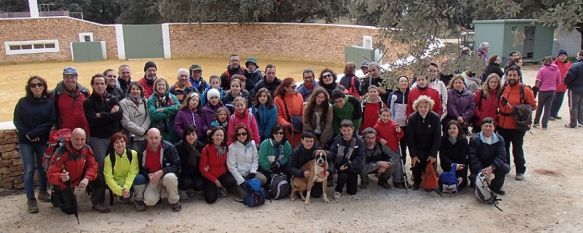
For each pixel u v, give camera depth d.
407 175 7.43
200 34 26.62
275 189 6.48
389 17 4.16
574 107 9.85
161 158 6.17
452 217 5.98
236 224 5.80
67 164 5.83
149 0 38.56
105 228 5.69
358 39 21.41
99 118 6.20
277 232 5.61
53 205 6.15
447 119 7.77
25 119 6.06
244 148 6.54
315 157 6.32
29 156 6.18
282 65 23.52
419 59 4.21
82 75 20.34
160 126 6.85
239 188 6.44
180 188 6.45
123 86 7.68
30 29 24.89
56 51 25.58
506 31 17.61
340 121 7.01
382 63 10.26
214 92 7.00
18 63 24.73
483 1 3.88
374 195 6.69
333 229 5.68
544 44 19.06
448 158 6.83
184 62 25.00
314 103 6.92
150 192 6.12
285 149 6.66
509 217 5.95
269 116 7.02
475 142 6.70
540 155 8.23
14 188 6.84
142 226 5.74
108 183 6.01
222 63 24.52
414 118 6.74
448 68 4.17
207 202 6.42
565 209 6.14
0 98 15.05
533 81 15.08
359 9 4.61
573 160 7.96
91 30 26.09
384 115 6.86
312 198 6.56
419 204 6.38
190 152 6.39
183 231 5.62
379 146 6.92
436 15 4.04
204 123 6.89
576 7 3.46
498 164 6.50
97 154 6.29
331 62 23.33
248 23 25.94
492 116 7.48
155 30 26.31
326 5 27.73
